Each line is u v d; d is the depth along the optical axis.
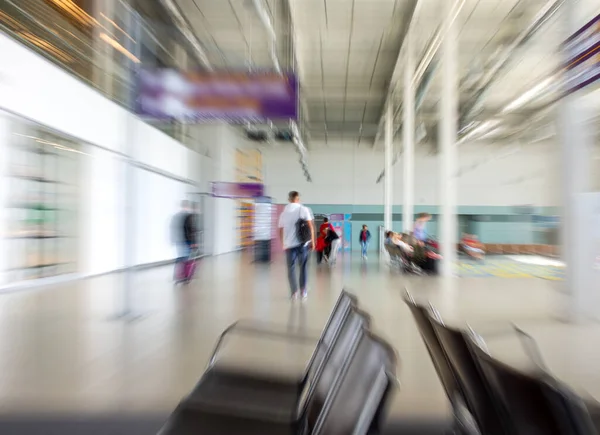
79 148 7.64
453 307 5.18
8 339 3.54
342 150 20.23
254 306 5.08
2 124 5.95
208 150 13.72
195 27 8.31
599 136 7.39
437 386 2.49
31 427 2.00
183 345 3.33
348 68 10.67
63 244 7.64
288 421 1.61
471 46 9.03
